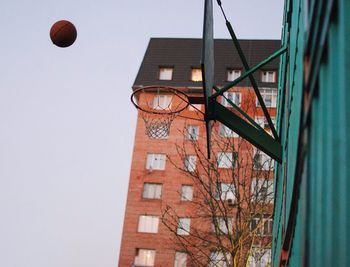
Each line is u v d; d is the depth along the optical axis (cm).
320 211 274
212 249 2150
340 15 236
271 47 5266
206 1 689
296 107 491
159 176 4659
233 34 882
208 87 744
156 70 5178
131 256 4466
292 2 703
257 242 2197
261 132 855
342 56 230
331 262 240
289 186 615
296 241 467
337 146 240
